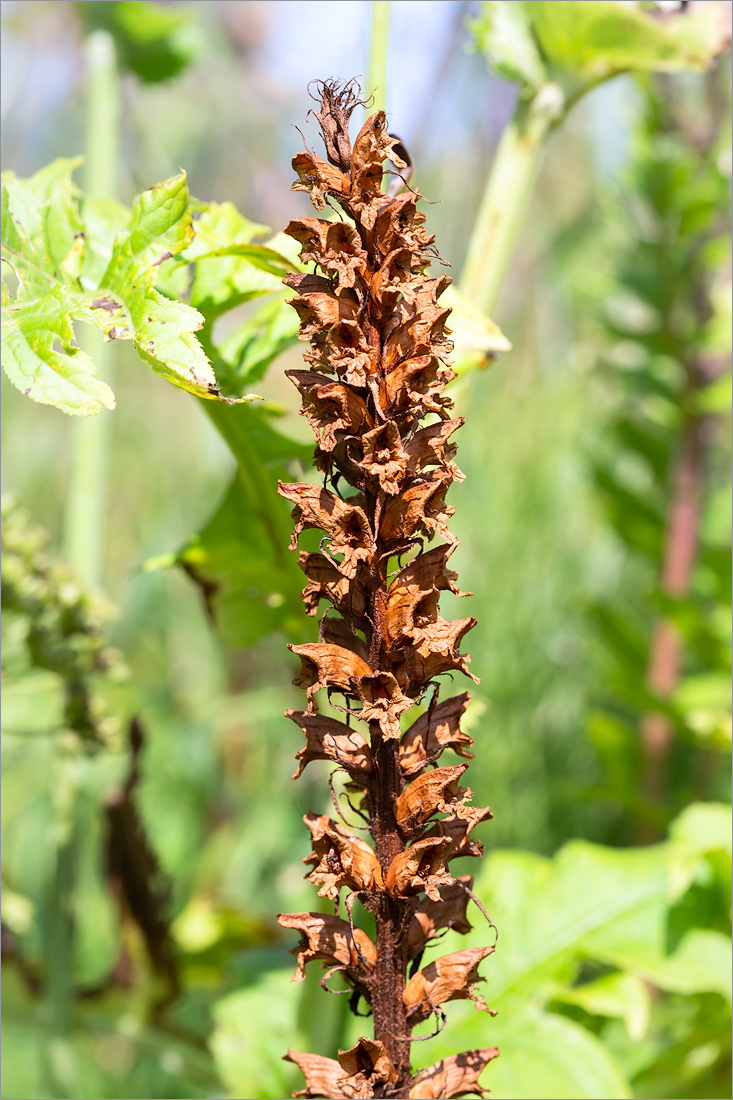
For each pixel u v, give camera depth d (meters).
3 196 0.52
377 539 0.44
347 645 0.45
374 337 0.44
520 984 0.63
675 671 1.05
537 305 1.46
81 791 0.78
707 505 1.16
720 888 0.66
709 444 1.09
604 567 1.21
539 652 1.05
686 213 1.01
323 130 0.44
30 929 0.90
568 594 1.10
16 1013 0.73
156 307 0.47
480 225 0.63
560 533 1.15
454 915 0.46
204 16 1.60
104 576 1.51
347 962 0.45
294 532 0.44
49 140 1.44
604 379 1.25
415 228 0.44
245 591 0.62
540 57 0.62
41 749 1.09
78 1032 0.74
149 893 0.72
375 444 0.43
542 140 0.63
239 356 0.58
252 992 0.70
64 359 0.47
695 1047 0.68
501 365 1.27
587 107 1.29
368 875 0.45
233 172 1.67
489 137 1.43
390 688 0.44
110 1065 0.98
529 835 1.02
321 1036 0.62
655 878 0.67
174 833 1.14
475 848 0.45
